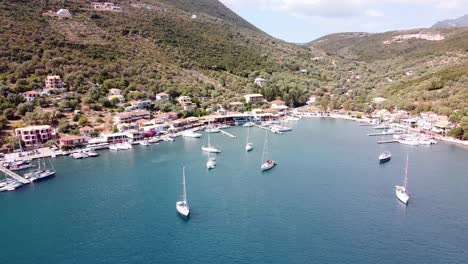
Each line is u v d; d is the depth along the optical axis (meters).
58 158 168.25
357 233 99.56
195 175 146.00
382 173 148.25
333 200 120.94
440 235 98.50
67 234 100.38
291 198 122.62
